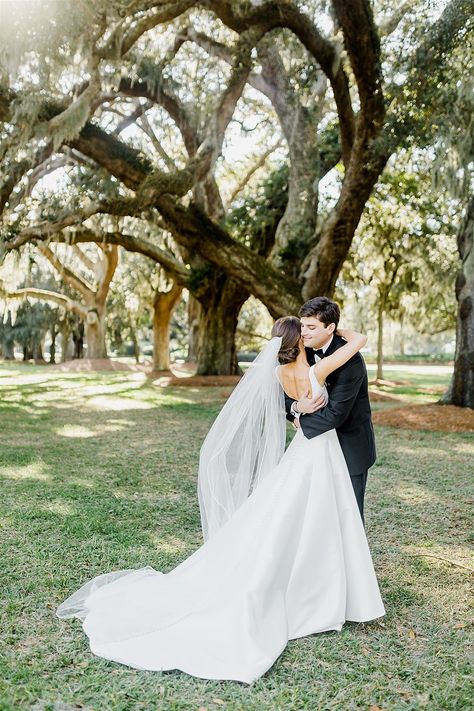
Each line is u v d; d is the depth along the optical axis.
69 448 8.40
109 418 11.70
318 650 2.99
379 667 2.85
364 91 12.04
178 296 26.53
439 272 20.86
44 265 26.47
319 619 3.17
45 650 2.94
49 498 5.68
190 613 3.12
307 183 16.52
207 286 20.52
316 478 3.25
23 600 3.47
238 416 3.56
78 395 16.39
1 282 21.52
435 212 19.41
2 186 12.52
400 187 19.23
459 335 12.38
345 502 3.28
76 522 4.92
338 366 3.21
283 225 16.62
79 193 14.02
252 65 12.60
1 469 6.95
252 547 3.20
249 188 24.75
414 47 12.02
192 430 10.20
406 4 12.57
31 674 2.71
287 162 20.08
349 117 13.66
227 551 3.35
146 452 8.18
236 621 2.98
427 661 2.92
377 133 12.64
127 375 25.38
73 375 25.38
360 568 3.25
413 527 5.04
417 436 9.86
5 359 42.62
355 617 3.24
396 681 2.75
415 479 6.78
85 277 36.75
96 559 4.14
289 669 2.83
